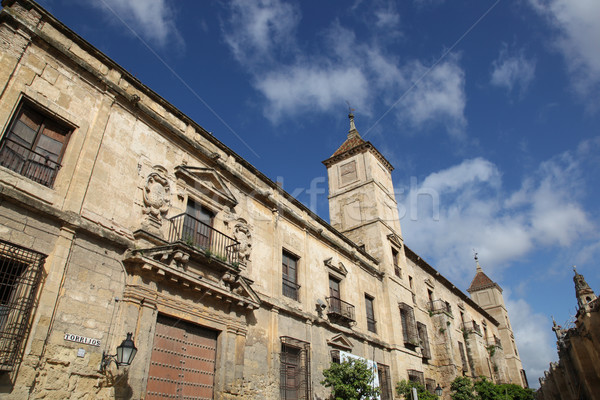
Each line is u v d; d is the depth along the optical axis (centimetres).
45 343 877
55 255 950
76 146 1082
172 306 1186
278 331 1587
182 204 1348
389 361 2233
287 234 1847
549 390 4453
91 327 977
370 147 2930
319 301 1864
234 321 1378
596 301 1973
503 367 4028
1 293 872
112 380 967
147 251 1122
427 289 3238
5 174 916
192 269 1262
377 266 2520
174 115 1455
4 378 795
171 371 1147
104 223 1088
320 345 1773
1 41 981
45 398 848
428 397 2059
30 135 1009
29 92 1011
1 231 873
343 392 1573
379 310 2345
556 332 3584
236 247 1502
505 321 5222
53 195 994
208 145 1566
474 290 5600
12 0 1043
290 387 1561
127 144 1228
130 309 1066
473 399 2628
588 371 2414
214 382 1266
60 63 1106
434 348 2905
